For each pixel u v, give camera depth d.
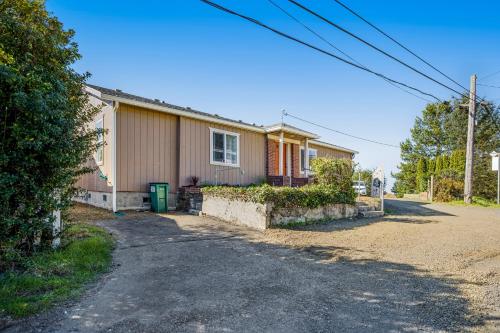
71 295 3.79
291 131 15.73
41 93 4.01
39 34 4.53
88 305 3.56
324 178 10.54
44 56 4.73
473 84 16.95
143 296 3.87
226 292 4.07
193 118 12.76
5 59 3.94
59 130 4.37
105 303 3.63
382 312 3.58
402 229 8.71
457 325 3.30
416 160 37.97
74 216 9.11
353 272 5.04
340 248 6.55
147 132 11.48
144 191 11.29
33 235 4.75
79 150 5.00
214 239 6.99
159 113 11.88
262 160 15.93
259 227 8.19
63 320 3.19
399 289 4.32
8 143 4.04
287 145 17.53
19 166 4.16
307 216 9.22
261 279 4.61
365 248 6.60
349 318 3.41
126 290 4.05
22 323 3.10
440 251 6.47
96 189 11.94
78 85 5.48
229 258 5.62
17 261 4.33
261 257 5.76
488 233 8.39
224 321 3.26
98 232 6.79
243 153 14.95
